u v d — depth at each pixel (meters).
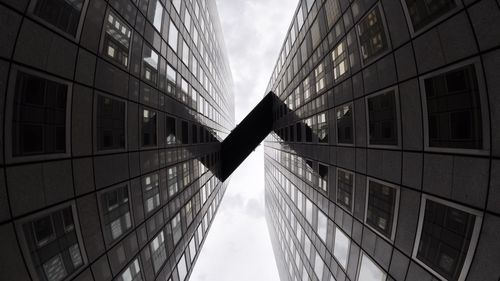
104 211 11.41
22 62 7.47
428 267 9.42
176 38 21.77
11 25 7.13
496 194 6.97
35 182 7.94
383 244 12.34
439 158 8.81
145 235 15.57
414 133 9.95
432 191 9.18
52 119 8.56
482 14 7.11
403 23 10.30
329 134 18.94
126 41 13.15
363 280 14.38
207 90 38.38
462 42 7.73
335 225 18.48
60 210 8.93
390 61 11.23
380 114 12.19
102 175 11.25
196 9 30.23
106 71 11.42
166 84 19.28
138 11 14.45
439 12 8.54
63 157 9.04
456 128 8.09
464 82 7.74
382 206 12.36
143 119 15.24
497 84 6.82
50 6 8.38
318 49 21.14
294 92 30.95
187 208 25.27
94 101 10.63
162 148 18.39
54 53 8.57
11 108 7.18
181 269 23.45
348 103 15.53
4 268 6.91
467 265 7.83
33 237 7.84
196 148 29.38
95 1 10.56
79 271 9.78
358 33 14.03
